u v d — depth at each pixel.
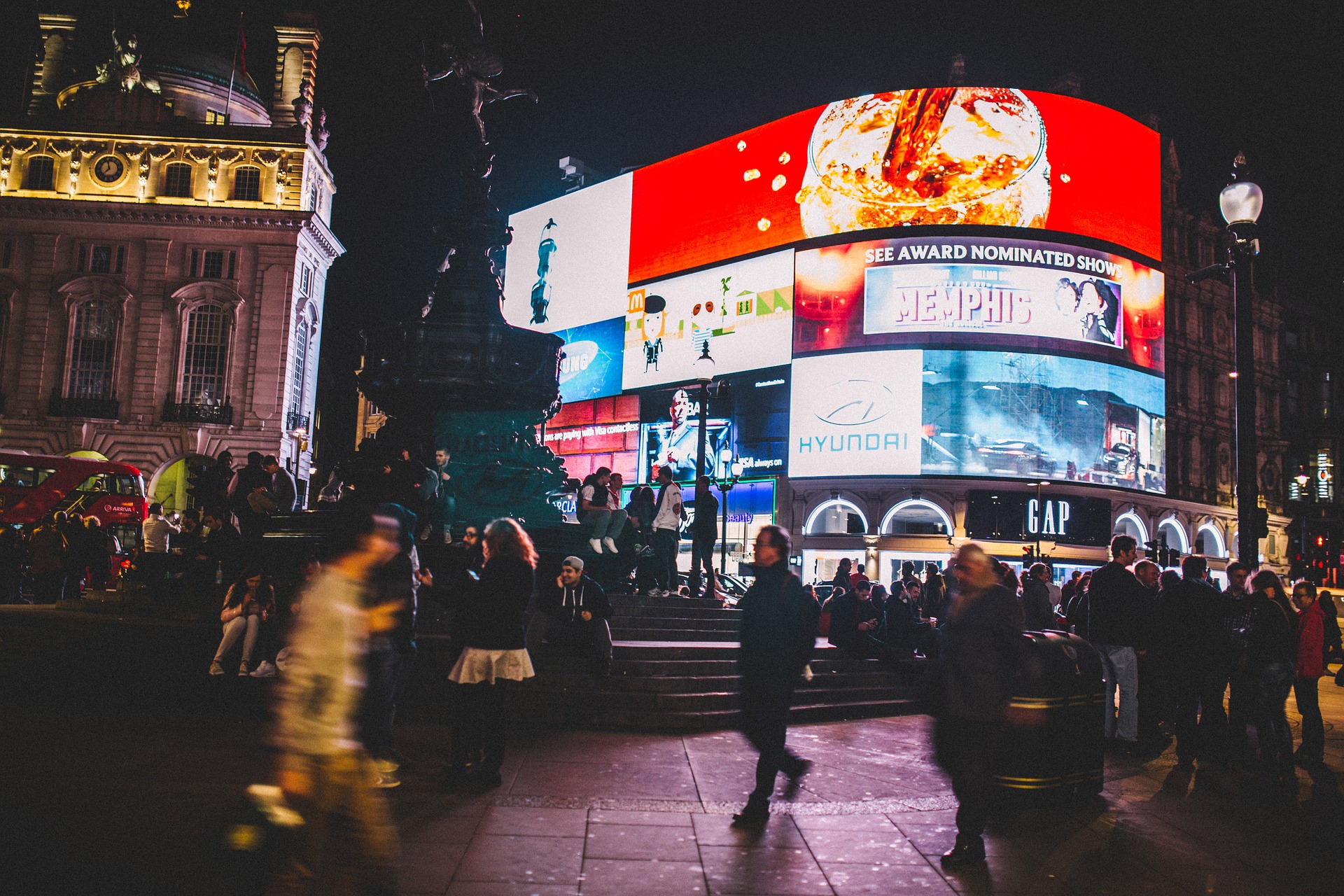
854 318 42.19
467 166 16.39
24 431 41.28
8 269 42.31
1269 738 8.39
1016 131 42.12
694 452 46.69
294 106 45.56
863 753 8.62
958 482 40.22
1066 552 40.25
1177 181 48.94
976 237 41.31
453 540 14.36
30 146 43.28
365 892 3.58
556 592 9.73
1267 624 8.44
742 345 45.72
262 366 42.44
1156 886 5.12
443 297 15.98
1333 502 54.22
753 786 7.05
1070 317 41.31
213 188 43.41
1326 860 5.75
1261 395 52.81
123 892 4.20
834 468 41.59
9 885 4.21
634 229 51.94
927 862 5.37
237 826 3.59
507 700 9.40
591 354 52.69
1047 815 6.61
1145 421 42.84
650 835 5.62
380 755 6.08
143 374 41.94
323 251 46.69
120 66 44.59
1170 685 9.21
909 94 43.25
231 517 14.73
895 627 13.55
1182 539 45.12
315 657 3.67
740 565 30.92
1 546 18.36
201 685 9.62
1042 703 6.87
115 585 21.14
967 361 40.41
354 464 13.59
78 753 6.73
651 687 9.85
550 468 16.12
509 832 5.50
